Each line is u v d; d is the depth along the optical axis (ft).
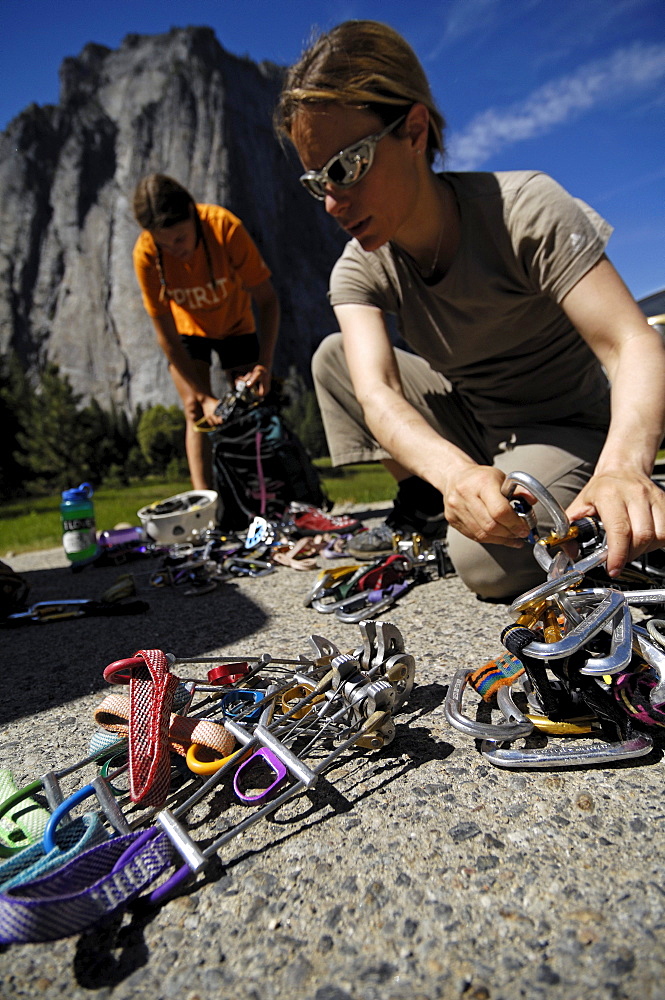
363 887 2.57
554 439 6.46
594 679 3.27
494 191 5.84
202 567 8.80
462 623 5.67
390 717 3.49
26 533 21.30
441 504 8.31
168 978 2.24
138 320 249.96
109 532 12.19
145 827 3.08
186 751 3.42
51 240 260.21
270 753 3.13
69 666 5.72
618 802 2.95
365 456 9.69
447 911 2.41
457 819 2.94
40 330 252.01
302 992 2.13
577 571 3.29
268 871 2.72
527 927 2.30
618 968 2.09
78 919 2.31
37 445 109.81
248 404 11.59
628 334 5.00
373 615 6.19
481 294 6.15
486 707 3.97
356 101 4.99
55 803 3.03
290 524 10.60
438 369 7.52
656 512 3.60
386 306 6.99
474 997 2.05
